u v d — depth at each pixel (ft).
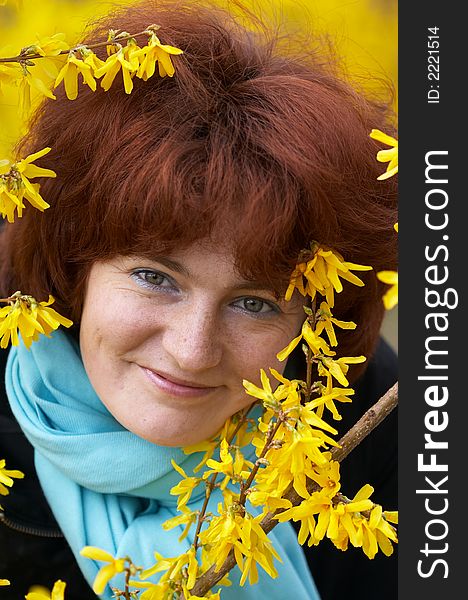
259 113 3.35
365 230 3.57
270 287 3.35
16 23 6.57
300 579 4.43
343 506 2.92
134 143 3.34
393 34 7.82
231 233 3.25
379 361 5.15
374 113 3.94
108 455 3.85
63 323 3.25
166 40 3.52
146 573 3.03
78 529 3.96
